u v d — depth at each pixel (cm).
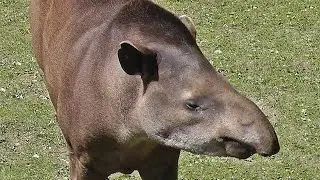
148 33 638
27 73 1148
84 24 731
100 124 679
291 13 1358
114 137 674
